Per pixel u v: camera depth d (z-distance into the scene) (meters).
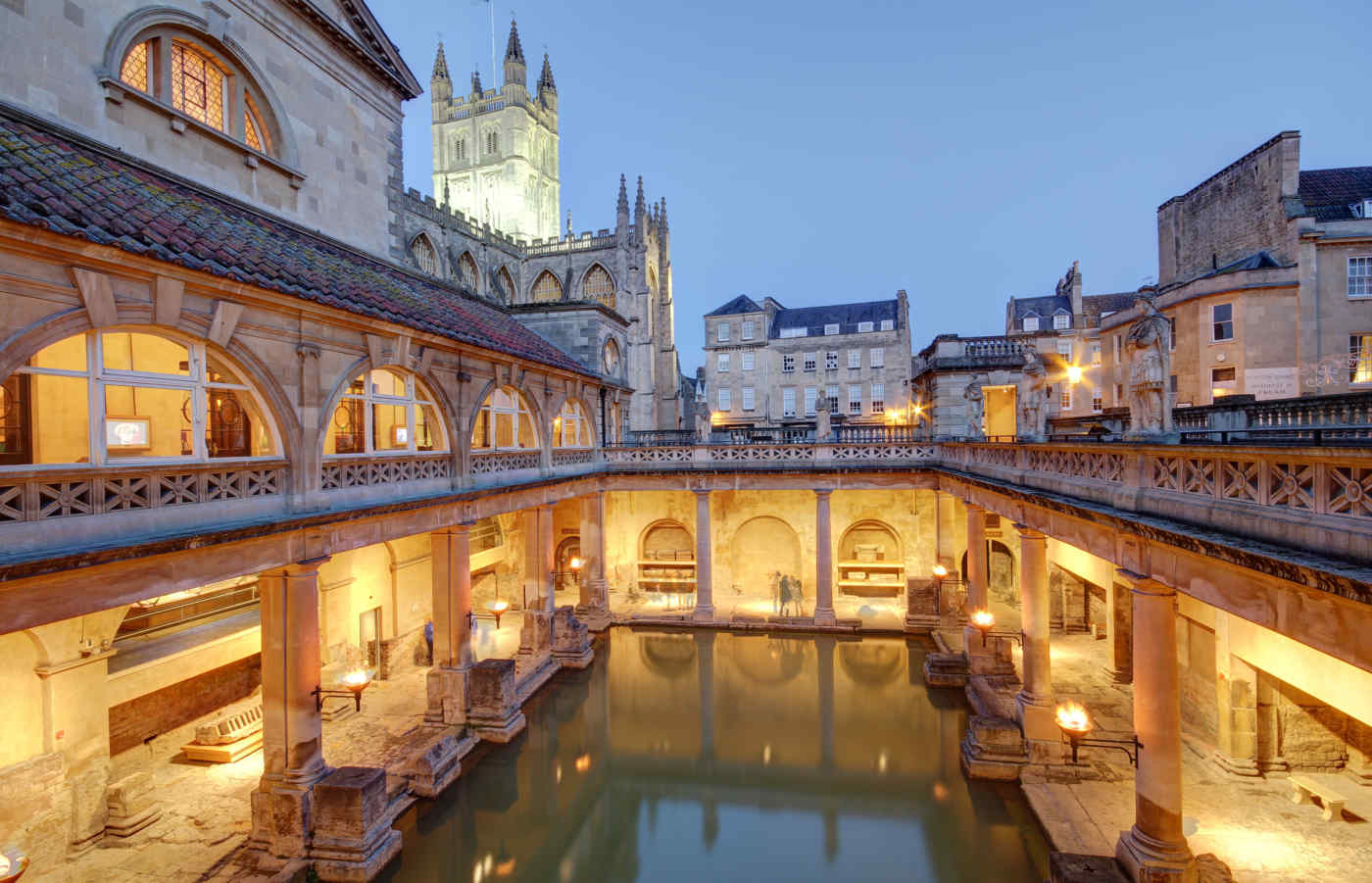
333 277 15.79
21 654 12.82
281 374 12.99
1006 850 13.93
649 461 30.69
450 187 87.56
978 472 20.92
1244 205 31.58
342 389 14.52
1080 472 13.38
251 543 12.12
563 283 59.66
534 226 87.56
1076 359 52.41
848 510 33.72
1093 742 14.89
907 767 17.81
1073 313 57.34
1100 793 15.00
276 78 19.08
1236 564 7.93
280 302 12.67
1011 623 28.78
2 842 12.29
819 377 61.31
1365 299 27.66
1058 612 27.61
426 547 25.69
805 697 22.42
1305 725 15.18
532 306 37.47
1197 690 17.41
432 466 17.89
